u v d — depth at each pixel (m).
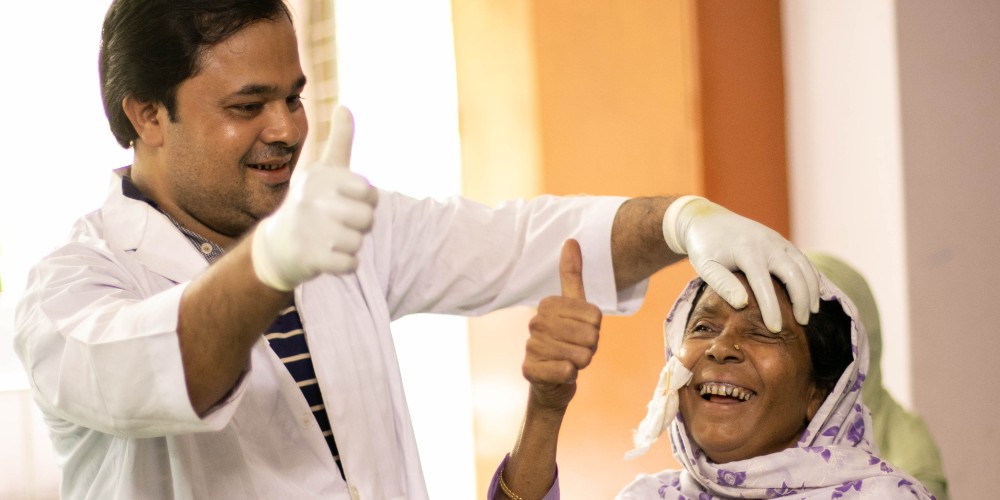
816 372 1.52
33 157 3.33
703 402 1.52
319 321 1.56
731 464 1.51
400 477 1.60
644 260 1.66
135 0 1.47
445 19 3.96
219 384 1.15
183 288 1.15
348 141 1.10
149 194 1.58
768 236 1.51
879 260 3.02
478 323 3.59
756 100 3.20
